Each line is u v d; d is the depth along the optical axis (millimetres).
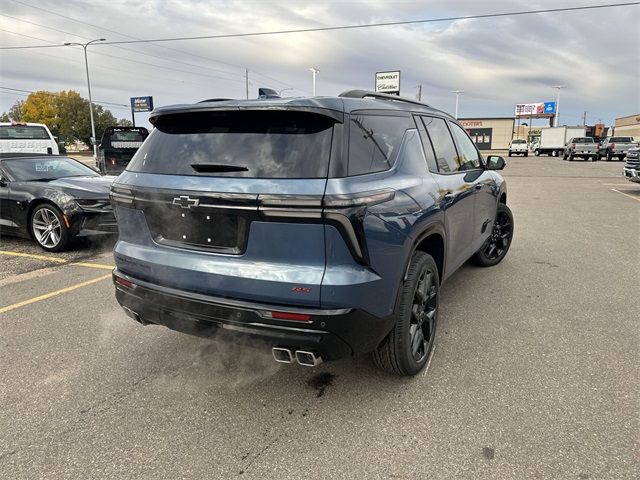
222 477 2336
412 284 2959
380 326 2684
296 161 2492
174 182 2750
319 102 2559
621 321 4160
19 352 3701
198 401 3008
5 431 2719
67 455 2510
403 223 2783
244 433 2682
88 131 74188
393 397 3008
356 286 2436
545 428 2660
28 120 71875
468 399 2967
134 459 2477
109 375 3342
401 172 2998
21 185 7117
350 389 3111
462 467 2369
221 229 2617
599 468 2340
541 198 13547
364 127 2762
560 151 50938
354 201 2398
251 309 2525
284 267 2471
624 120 83375
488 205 4973
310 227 2389
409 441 2578
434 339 3678
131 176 3012
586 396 2973
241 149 2645
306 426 2734
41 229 7027
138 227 2988
